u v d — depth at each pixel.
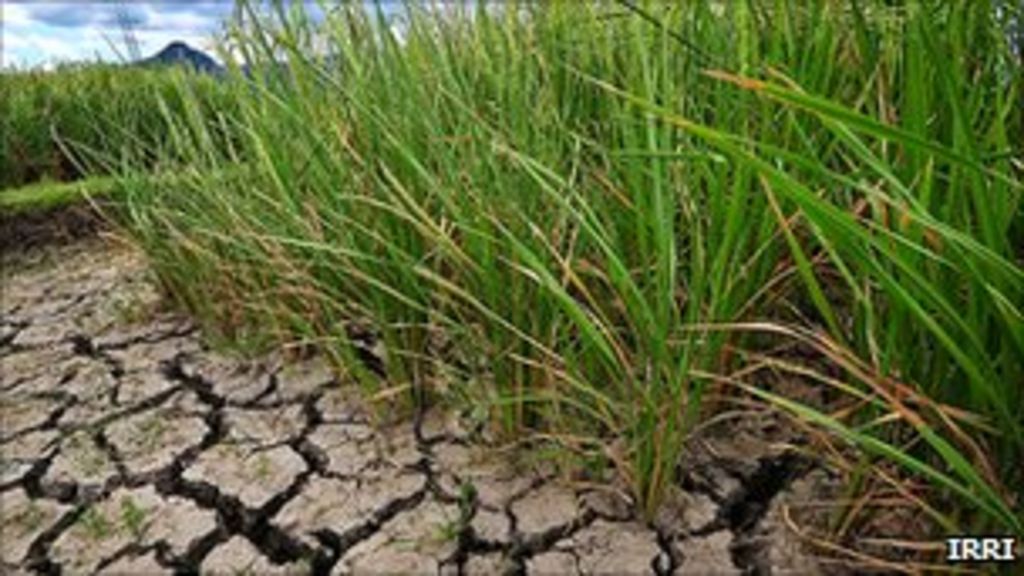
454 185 1.51
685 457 1.52
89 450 1.87
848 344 1.36
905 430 1.24
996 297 0.89
